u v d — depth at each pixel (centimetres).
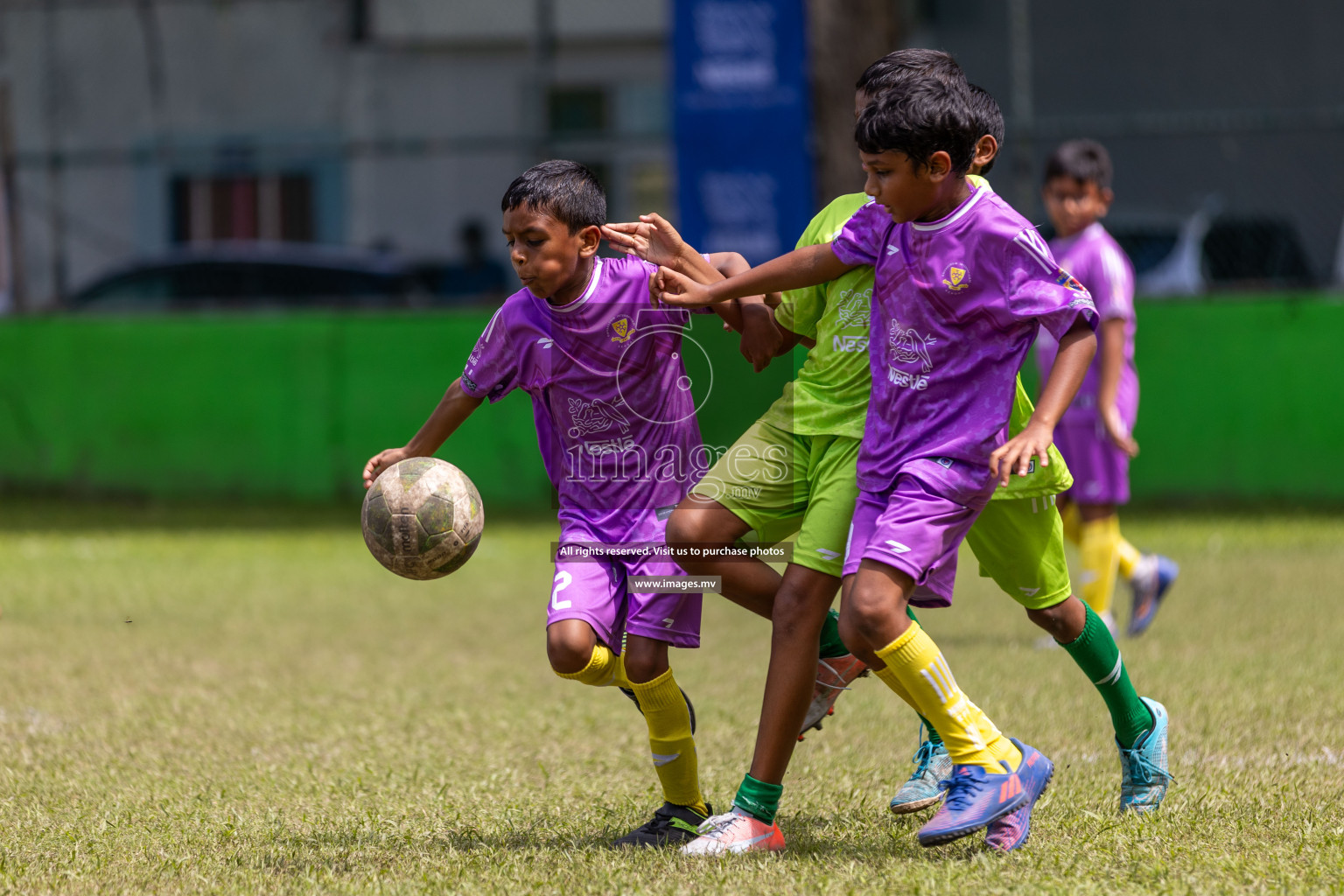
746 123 4419
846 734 1739
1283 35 5938
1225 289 4566
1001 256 1155
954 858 1180
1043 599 1311
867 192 1172
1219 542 3681
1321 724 1716
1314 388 4409
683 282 1267
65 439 4975
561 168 1248
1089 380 2278
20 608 2867
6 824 1337
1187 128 4403
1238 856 1152
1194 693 1902
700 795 1319
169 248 5994
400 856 1219
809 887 1085
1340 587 2923
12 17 6044
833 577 1236
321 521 4512
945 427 1180
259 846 1257
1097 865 1133
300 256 5381
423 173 6066
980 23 6144
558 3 6081
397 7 6097
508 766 1592
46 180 5831
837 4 4412
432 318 4822
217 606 2950
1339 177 5719
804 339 1355
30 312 5034
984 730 1187
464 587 3253
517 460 4775
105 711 1919
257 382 4897
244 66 6106
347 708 1948
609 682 1295
